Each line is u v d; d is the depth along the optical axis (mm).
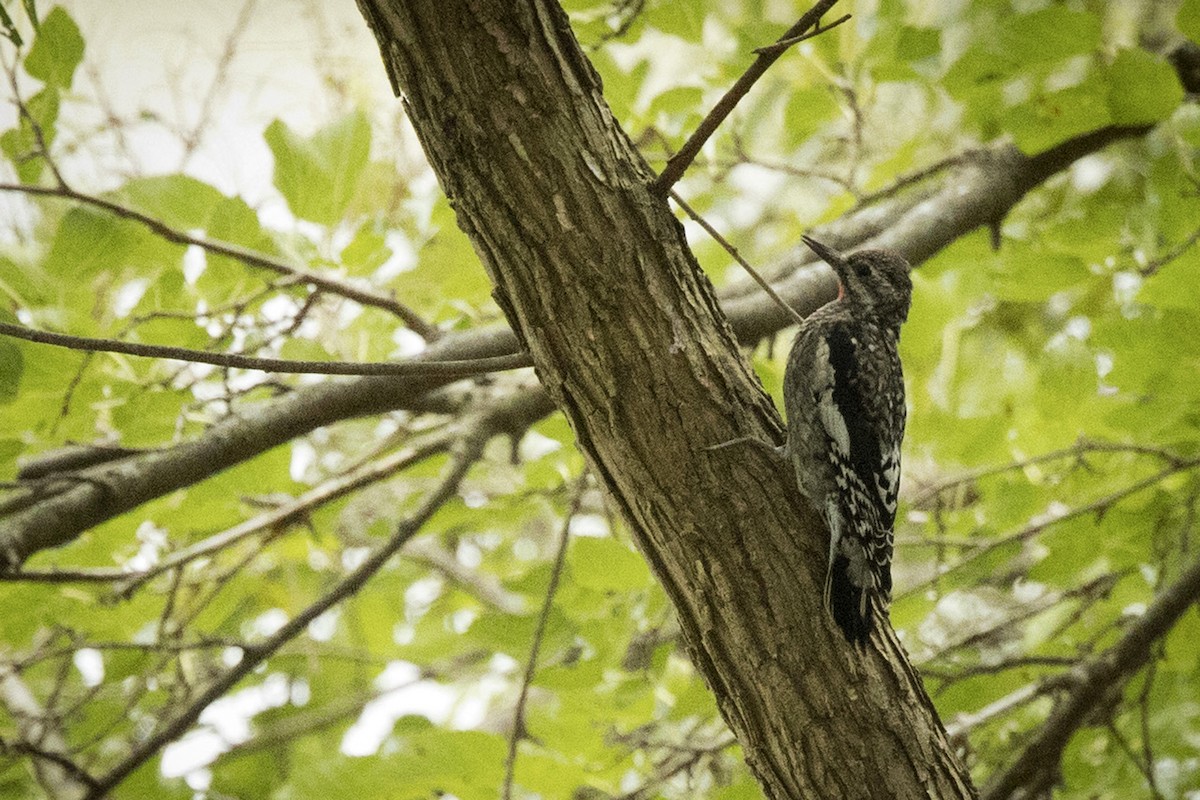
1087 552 10945
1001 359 12273
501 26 5891
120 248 9828
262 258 9859
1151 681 10711
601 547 9922
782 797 6461
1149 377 10461
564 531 10203
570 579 10922
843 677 6305
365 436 14031
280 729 13195
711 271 12039
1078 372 10672
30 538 9000
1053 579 11109
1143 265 11047
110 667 10828
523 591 11008
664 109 10898
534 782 9555
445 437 10953
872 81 11328
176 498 10977
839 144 13250
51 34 9430
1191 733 12523
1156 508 11164
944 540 10469
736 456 6270
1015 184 11633
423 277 10719
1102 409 10852
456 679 14500
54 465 10273
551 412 11188
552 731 9773
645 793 10039
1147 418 10641
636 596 11094
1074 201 13359
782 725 6324
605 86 10797
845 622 6344
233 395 9484
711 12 13656
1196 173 11102
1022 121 10758
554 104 5977
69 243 9648
